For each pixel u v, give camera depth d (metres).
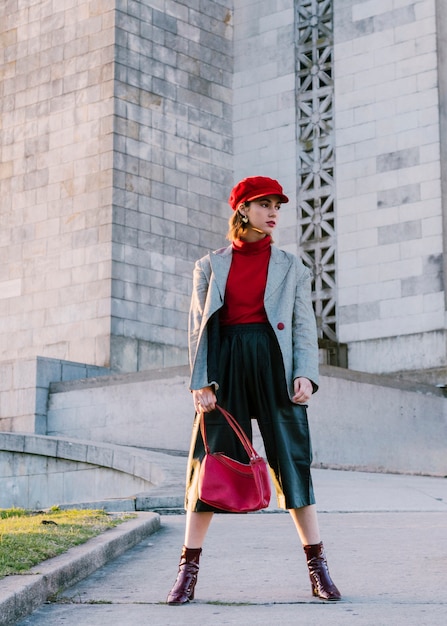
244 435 4.91
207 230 25.44
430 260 23.11
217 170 25.97
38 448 17.55
